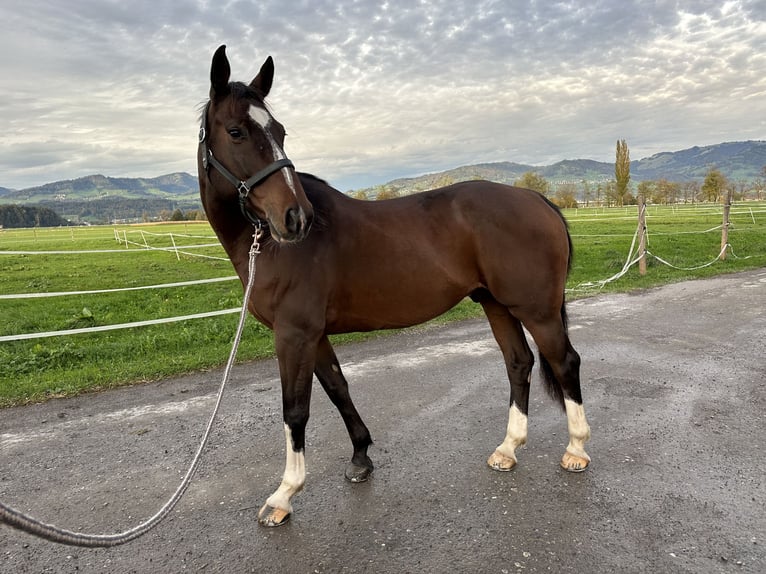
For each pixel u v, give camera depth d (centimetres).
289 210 237
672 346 562
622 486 287
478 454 333
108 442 366
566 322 316
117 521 270
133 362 566
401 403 425
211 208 277
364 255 275
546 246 292
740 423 363
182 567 234
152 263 1742
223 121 250
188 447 356
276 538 253
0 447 361
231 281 1291
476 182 311
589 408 399
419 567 228
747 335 591
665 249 1537
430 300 291
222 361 552
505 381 473
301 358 265
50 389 477
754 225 2388
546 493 283
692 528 247
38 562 240
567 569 222
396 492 291
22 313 944
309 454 342
